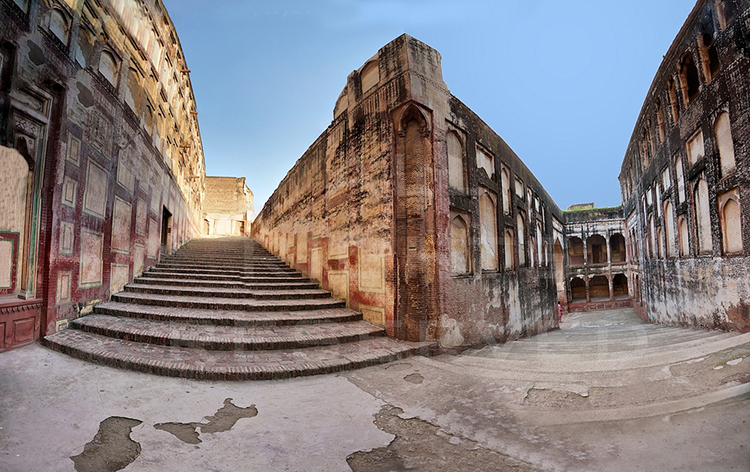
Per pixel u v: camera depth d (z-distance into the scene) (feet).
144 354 16.75
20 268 18.60
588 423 9.94
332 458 9.73
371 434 11.13
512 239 33.09
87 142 23.22
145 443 10.13
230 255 49.67
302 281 34.73
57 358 16.56
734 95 21.08
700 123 25.25
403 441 10.66
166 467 9.06
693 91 27.94
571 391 12.16
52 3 20.08
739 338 14.84
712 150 23.72
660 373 12.52
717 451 7.67
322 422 11.96
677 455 7.88
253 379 15.58
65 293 20.84
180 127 50.21
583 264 71.10
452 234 24.09
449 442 10.41
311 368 16.53
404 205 22.76
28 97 18.89
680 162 29.94
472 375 15.69
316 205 34.42
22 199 18.88
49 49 19.72
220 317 22.09
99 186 24.85
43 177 19.53
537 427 10.30
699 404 9.72
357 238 26.37
